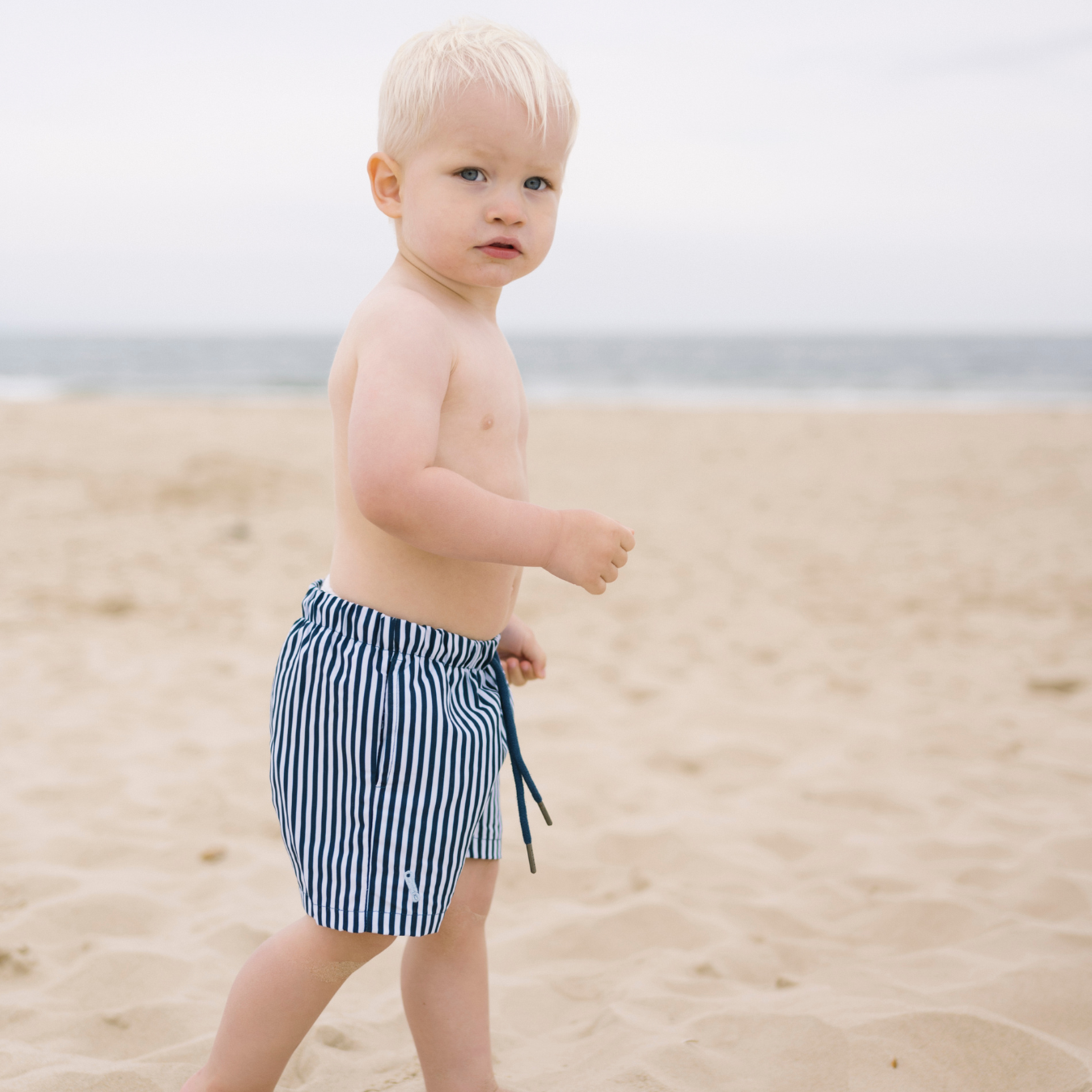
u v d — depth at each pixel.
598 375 36.25
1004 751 3.52
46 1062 1.73
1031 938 2.19
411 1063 1.76
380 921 1.29
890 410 19.09
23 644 4.64
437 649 1.35
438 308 1.34
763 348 71.94
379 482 1.23
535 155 1.32
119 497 8.45
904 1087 1.65
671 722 3.80
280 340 107.75
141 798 3.06
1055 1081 1.66
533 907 2.47
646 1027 1.83
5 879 2.50
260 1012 1.37
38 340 106.38
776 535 7.55
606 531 1.29
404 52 1.36
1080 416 16.80
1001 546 7.07
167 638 4.80
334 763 1.31
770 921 2.39
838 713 3.91
